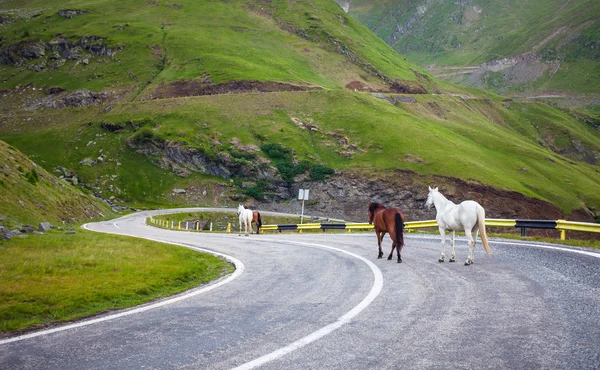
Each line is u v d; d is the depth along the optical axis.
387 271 11.79
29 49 190.00
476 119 184.25
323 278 11.23
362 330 6.38
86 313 8.19
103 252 17.45
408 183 93.62
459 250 16.31
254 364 5.08
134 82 163.00
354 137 114.25
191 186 105.31
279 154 108.62
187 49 184.38
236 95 139.88
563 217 90.06
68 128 128.62
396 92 185.88
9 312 8.07
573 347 5.45
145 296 10.08
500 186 91.81
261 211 91.31
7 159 41.22
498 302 7.86
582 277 9.77
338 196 96.38
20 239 20.91
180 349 5.77
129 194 102.25
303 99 138.12
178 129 119.25
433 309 7.51
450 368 4.86
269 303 8.53
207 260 16.48
